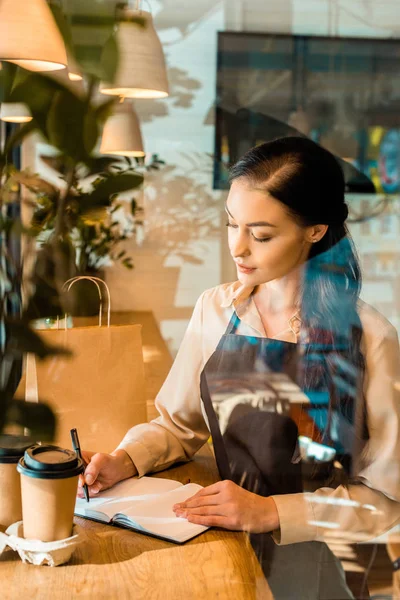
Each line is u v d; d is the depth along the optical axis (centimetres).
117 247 166
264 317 143
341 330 136
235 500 118
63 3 79
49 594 93
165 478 137
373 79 210
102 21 78
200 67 197
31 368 122
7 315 72
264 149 142
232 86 201
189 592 96
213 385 143
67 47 78
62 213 78
